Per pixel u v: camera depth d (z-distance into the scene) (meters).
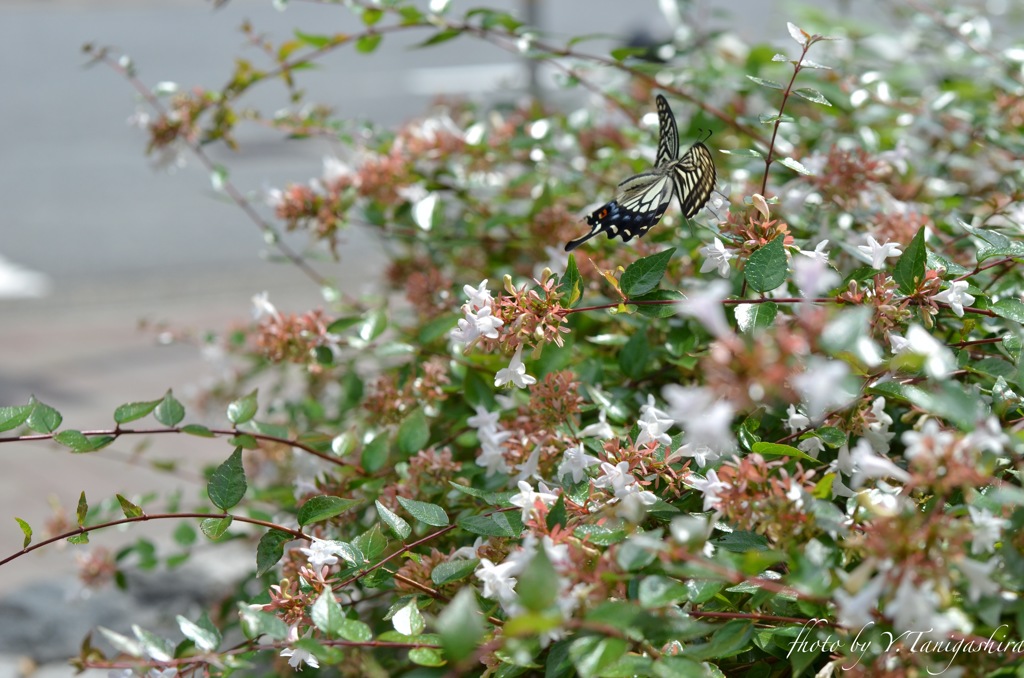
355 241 4.50
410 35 8.75
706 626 1.29
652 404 1.42
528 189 1.80
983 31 1.82
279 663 1.56
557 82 1.74
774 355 1.25
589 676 1.28
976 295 1.45
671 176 1.48
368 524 1.58
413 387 1.57
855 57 1.96
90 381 3.13
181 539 1.73
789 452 1.36
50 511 2.33
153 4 10.38
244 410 1.49
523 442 1.45
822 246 1.42
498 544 1.40
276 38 8.26
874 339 1.42
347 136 1.79
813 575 1.27
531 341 1.41
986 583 1.26
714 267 1.44
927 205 1.65
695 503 1.40
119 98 6.79
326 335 1.58
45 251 4.40
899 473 1.28
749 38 2.31
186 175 5.37
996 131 1.72
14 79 7.31
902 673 1.30
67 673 1.75
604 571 1.30
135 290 3.98
